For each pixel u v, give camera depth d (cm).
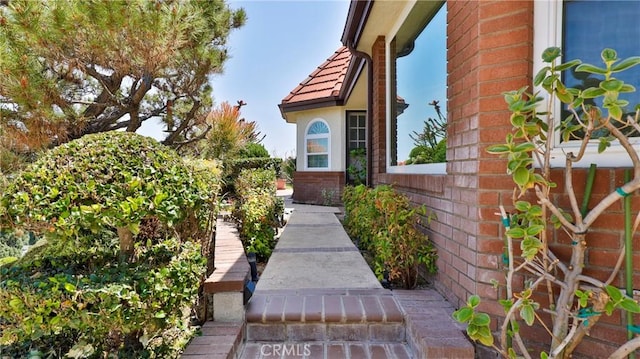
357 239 557
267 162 1145
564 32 212
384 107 585
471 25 246
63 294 186
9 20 367
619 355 172
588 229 195
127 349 221
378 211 406
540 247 180
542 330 212
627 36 195
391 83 550
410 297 300
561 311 185
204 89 713
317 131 1115
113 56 429
